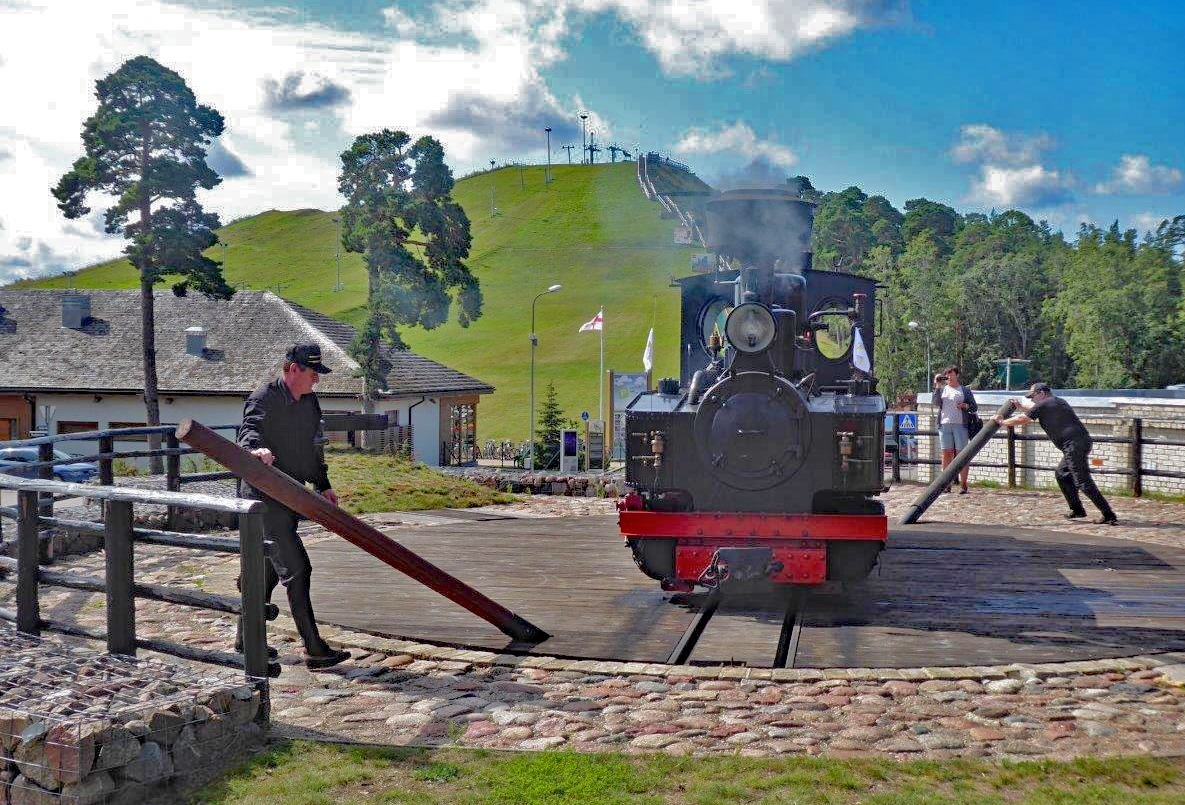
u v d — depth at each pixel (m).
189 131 36.06
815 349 9.09
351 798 4.04
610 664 6.01
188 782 4.27
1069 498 12.47
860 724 4.95
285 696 5.46
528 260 152.12
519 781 4.16
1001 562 9.46
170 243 36.41
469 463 56.88
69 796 3.97
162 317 50.56
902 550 10.14
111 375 47.38
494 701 5.37
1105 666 5.89
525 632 6.52
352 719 5.07
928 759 4.43
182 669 5.04
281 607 7.49
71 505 13.56
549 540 10.80
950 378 14.98
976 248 149.38
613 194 188.12
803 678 5.70
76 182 36.16
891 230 167.88
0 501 19.05
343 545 10.42
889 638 6.61
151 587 5.21
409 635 6.62
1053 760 4.33
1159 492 14.41
